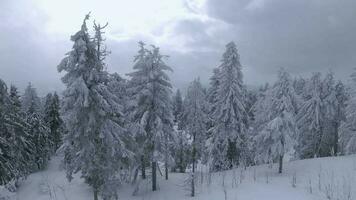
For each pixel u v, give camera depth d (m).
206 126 42.81
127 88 27.44
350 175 26.16
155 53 26.78
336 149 44.94
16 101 42.94
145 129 26.91
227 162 34.62
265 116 34.09
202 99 44.41
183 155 38.72
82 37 18.44
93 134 19.69
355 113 33.72
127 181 28.53
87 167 19.89
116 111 20.11
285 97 28.97
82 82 18.05
